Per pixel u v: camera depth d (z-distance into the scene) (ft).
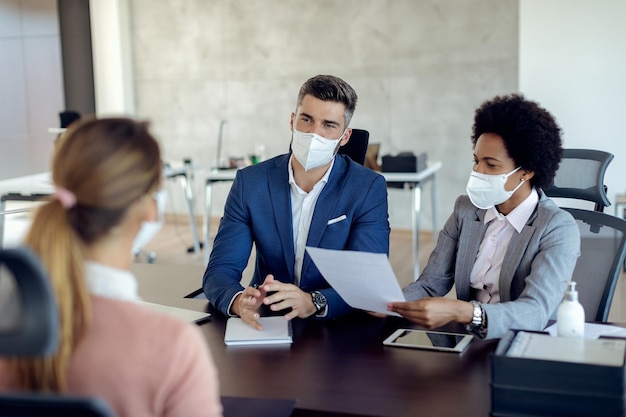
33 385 3.11
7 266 2.41
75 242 3.08
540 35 19.38
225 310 6.75
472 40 21.20
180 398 3.10
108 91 25.20
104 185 3.11
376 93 22.50
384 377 5.19
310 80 7.35
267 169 7.75
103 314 3.15
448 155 21.98
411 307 5.91
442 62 21.63
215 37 24.25
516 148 6.46
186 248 21.53
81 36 25.02
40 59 25.63
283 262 7.57
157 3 24.79
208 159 24.98
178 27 24.66
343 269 5.85
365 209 7.52
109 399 3.08
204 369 3.20
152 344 3.11
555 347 4.66
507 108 6.49
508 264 6.71
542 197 6.82
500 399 4.44
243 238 7.61
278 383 5.15
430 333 6.12
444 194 22.21
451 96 21.67
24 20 25.59
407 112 22.25
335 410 4.65
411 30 21.84
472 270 7.04
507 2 20.67
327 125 7.23
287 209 7.56
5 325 2.84
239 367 5.49
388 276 5.65
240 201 7.65
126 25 25.08
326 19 22.77
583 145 19.31
